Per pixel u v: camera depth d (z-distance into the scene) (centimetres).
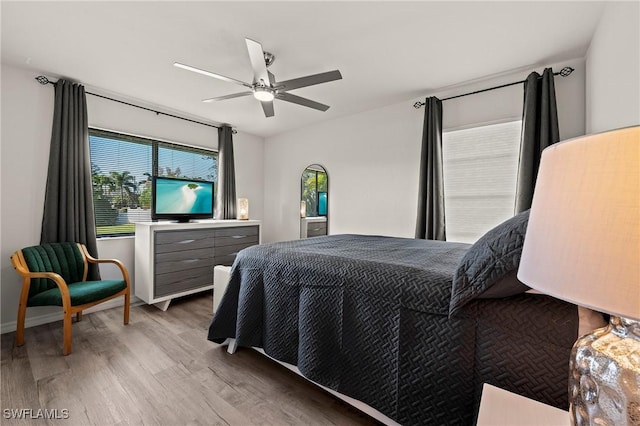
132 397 165
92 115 305
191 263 341
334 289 157
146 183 357
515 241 96
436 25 199
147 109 351
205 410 155
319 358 155
